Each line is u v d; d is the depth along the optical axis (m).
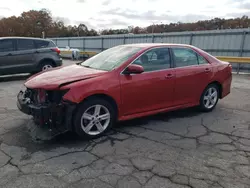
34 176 2.58
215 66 5.03
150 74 4.01
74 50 21.03
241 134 3.90
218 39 14.96
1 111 4.83
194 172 2.72
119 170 2.73
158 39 18.36
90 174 2.64
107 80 3.57
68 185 2.44
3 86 7.59
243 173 2.72
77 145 3.36
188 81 4.54
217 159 3.04
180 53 4.55
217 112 5.14
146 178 2.59
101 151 3.19
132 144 3.43
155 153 3.17
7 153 3.07
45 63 9.26
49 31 61.66
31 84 3.55
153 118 4.62
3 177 2.55
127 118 3.91
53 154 3.08
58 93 3.39
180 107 4.59
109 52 4.57
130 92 3.81
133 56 3.94
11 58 8.41
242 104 5.85
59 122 3.32
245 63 13.04
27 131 3.77
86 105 3.42
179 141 3.57
